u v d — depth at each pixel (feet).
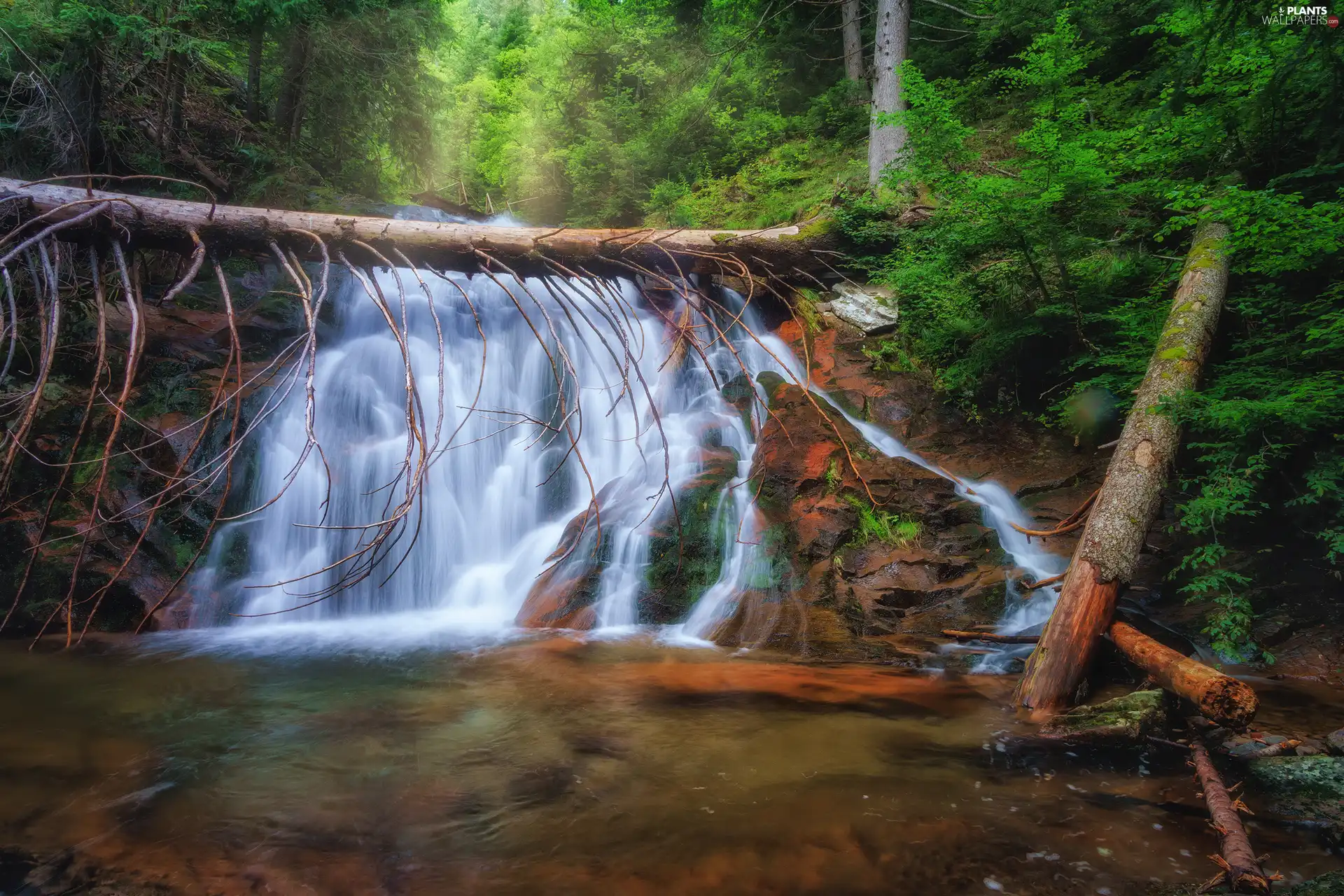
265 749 12.80
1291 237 19.13
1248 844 9.27
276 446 24.99
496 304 33.37
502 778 11.68
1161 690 14.19
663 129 58.39
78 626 20.93
